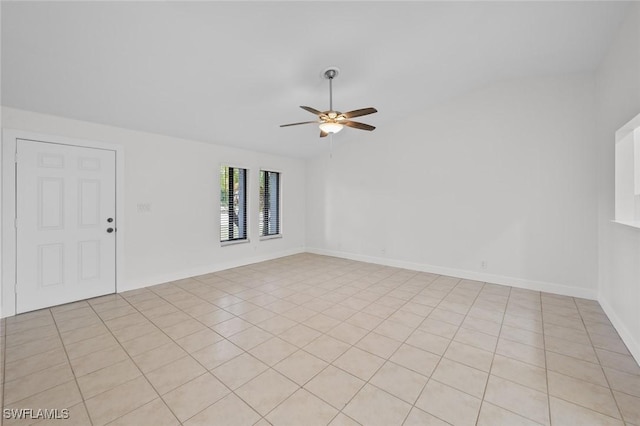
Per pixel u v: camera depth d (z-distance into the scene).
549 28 2.60
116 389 1.74
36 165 2.93
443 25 2.52
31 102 2.77
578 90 3.31
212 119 3.75
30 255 2.91
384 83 3.49
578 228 3.34
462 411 1.56
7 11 1.81
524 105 3.62
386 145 4.93
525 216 3.66
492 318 2.77
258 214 5.36
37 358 2.07
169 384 1.79
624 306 2.37
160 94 3.00
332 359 2.07
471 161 4.04
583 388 1.75
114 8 1.91
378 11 2.27
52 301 3.05
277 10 2.12
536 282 3.61
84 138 3.25
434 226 4.42
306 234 6.32
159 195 3.92
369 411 1.56
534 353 2.15
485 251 3.97
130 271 3.64
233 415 1.53
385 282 3.99
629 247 2.27
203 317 2.81
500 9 2.35
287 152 5.56
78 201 3.21
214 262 4.62
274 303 3.19
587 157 3.27
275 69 2.86
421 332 2.49
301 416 1.53
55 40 2.10
